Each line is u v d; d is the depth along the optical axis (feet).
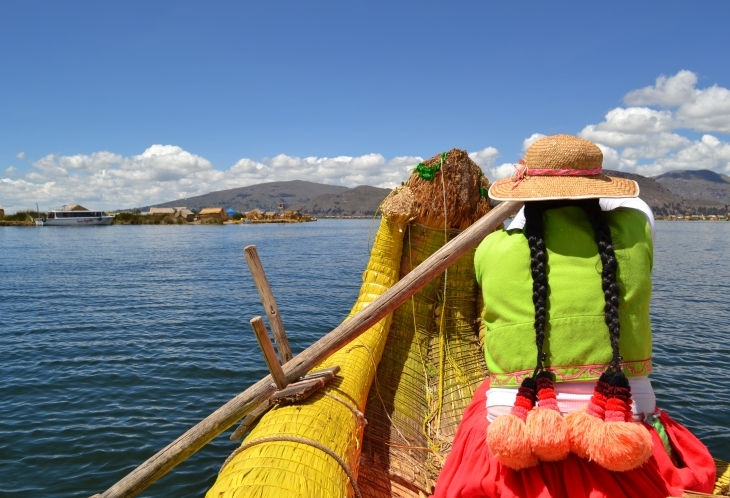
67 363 31.78
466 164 15.30
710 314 46.21
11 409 24.29
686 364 30.99
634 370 6.51
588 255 6.52
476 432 7.20
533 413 6.07
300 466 7.90
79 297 58.23
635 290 6.47
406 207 15.14
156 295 59.93
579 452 6.05
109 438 21.20
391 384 14.52
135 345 36.17
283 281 73.36
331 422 9.41
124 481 10.78
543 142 6.97
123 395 26.20
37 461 19.36
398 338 15.43
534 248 6.57
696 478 6.76
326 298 58.03
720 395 25.80
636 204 8.36
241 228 344.69
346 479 8.49
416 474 12.30
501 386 6.88
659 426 6.68
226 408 10.34
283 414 9.47
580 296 6.39
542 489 6.15
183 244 166.20
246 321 44.96
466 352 15.46
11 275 79.15
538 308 6.42
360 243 173.88
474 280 15.89
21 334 39.73
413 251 15.67
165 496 16.99
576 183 6.67
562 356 6.40
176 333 40.09
